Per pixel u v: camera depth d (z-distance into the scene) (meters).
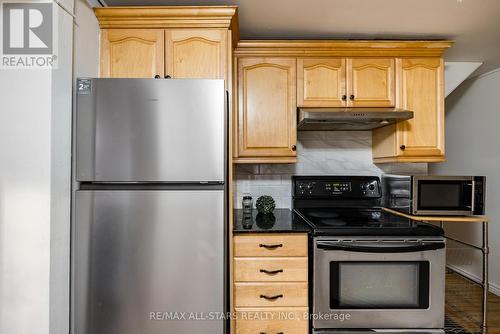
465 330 2.03
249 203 2.17
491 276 2.87
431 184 1.94
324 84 2.05
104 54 1.67
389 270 1.69
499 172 2.80
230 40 1.67
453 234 3.30
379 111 1.81
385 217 2.03
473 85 3.11
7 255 1.14
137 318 1.30
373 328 1.69
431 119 2.07
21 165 1.14
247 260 1.71
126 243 1.29
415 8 1.72
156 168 1.30
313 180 2.29
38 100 1.16
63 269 1.23
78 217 1.29
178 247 1.30
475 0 1.64
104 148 1.30
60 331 1.21
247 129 2.04
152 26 1.67
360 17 1.83
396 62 2.07
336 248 1.66
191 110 1.31
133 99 1.30
